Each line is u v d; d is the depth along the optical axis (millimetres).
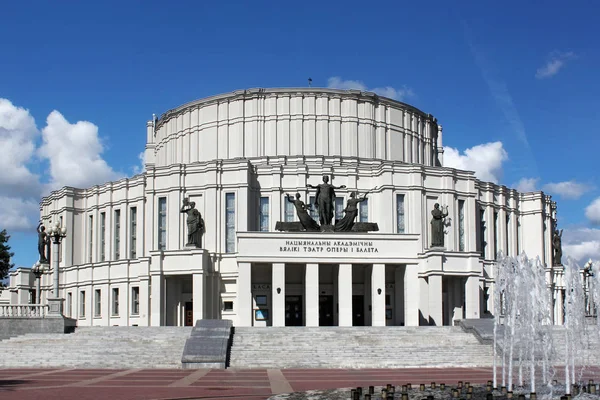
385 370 49750
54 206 103375
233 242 84938
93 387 37562
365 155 94750
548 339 53906
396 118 98875
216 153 95188
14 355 53500
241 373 46656
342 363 52094
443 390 35219
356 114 95312
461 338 60125
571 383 40094
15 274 110750
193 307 78625
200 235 83938
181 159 99125
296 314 81375
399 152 98375
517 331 54625
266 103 94625
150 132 111750
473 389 35469
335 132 94188
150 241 87562
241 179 85125
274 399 32031
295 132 93688
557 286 98688
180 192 86938
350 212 76812
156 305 79562
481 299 90875
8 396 33469
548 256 103000
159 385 38625
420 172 87625
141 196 90125
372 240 74375
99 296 92562
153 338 57688
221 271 82938
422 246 86062
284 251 73438
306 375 45250
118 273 89500
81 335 59406
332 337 59281
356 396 30766
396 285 80688
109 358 52875
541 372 48469
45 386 38125
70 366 52000
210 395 33938
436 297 78062
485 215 95250
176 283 83062
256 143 93625
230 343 56219
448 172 89375
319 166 88438
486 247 94500
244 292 72500
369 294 80688
